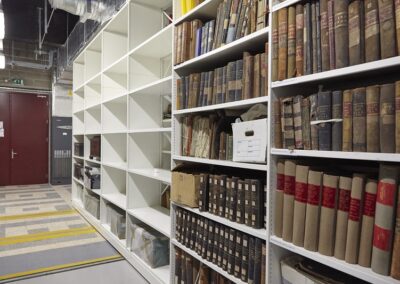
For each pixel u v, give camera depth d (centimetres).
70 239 316
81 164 462
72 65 491
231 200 151
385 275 93
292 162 122
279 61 125
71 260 263
